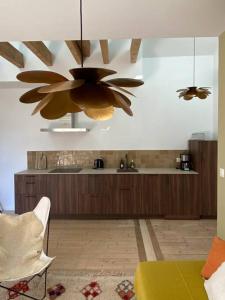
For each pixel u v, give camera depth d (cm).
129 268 291
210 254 206
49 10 218
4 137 516
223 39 270
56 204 463
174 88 504
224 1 208
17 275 218
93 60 443
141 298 182
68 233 401
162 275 200
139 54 447
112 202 460
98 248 346
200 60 498
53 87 103
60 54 439
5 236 242
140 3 209
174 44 450
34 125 514
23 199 462
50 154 516
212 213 455
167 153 511
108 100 112
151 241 366
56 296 240
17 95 511
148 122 510
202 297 173
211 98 502
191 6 215
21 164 519
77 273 280
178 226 425
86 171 477
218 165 287
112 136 514
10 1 203
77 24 246
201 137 492
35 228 251
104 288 252
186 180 454
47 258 242
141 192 457
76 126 510
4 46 358
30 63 439
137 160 514
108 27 254
